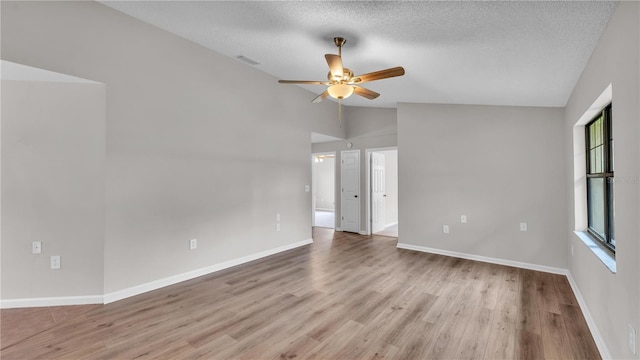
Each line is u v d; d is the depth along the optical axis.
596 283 2.33
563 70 2.67
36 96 2.84
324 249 5.12
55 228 2.88
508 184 4.22
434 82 3.63
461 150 4.59
